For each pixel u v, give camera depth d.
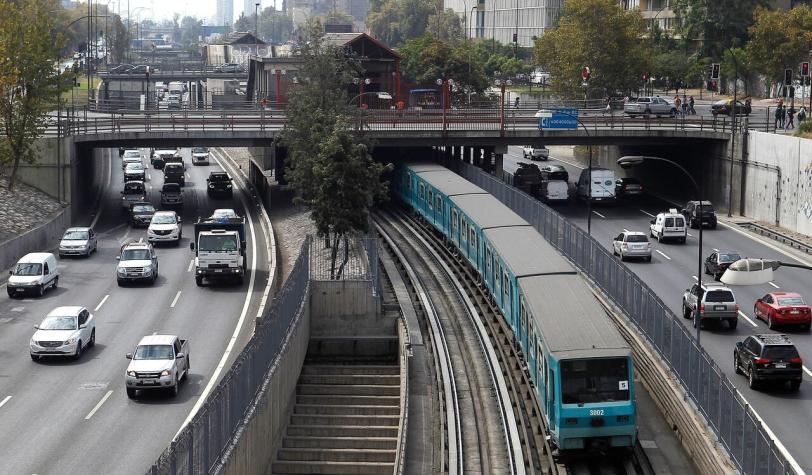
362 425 42.56
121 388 44.25
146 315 56.72
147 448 37.16
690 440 37.28
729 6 145.25
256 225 84.38
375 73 126.62
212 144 91.88
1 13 83.19
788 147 82.69
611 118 95.94
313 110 78.88
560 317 39.09
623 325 49.75
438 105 125.94
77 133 86.88
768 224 85.62
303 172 74.56
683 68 146.62
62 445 37.38
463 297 59.47
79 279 65.69
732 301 53.62
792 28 120.88
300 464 37.94
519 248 51.38
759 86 140.88
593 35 129.38
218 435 28.72
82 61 196.75
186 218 89.25
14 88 78.69
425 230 81.94
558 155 138.75
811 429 39.78
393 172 98.56
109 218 90.06
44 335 48.16
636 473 35.91
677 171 102.38
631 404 35.78
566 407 35.59
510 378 45.91
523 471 35.62
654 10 172.75
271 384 37.25
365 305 54.97
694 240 79.81
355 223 60.19
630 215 91.75
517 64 172.50
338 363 54.34
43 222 76.50
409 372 47.84
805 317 54.00
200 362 48.00
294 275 47.75
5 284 63.47
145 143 91.19
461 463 36.56
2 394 43.34
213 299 60.44
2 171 83.50
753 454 31.02
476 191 72.38
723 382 34.47
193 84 188.00
